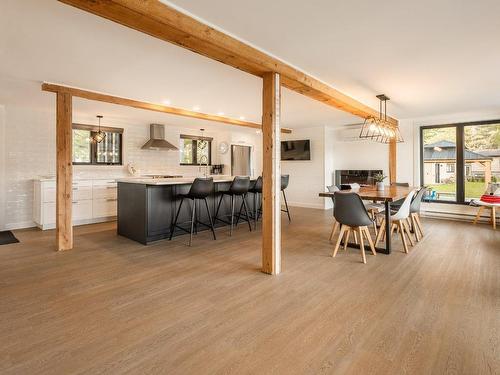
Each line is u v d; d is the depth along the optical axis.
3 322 2.22
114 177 6.97
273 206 3.21
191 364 1.75
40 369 1.70
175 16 2.21
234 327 2.16
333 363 1.76
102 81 4.00
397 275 3.19
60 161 4.13
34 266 3.47
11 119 5.59
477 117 6.32
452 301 2.56
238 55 2.74
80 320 2.25
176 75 3.76
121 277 3.13
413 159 7.07
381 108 5.55
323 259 3.75
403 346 1.92
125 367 1.73
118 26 2.48
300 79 3.53
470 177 6.56
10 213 5.60
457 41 2.78
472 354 1.83
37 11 2.25
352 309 2.43
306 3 2.15
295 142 8.78
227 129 8.70
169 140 7.98
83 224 6.08
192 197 4.63
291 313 2.37
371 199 3.87
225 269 3.38
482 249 4.18
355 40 2.77
